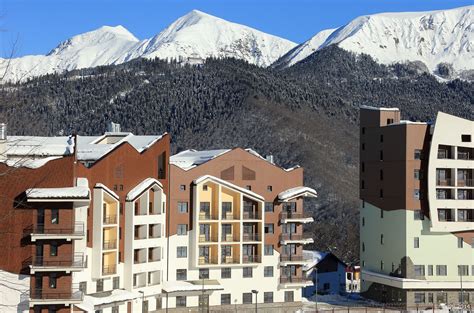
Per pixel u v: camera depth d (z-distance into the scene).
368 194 131.38
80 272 92.50
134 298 99.50
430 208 120.94
